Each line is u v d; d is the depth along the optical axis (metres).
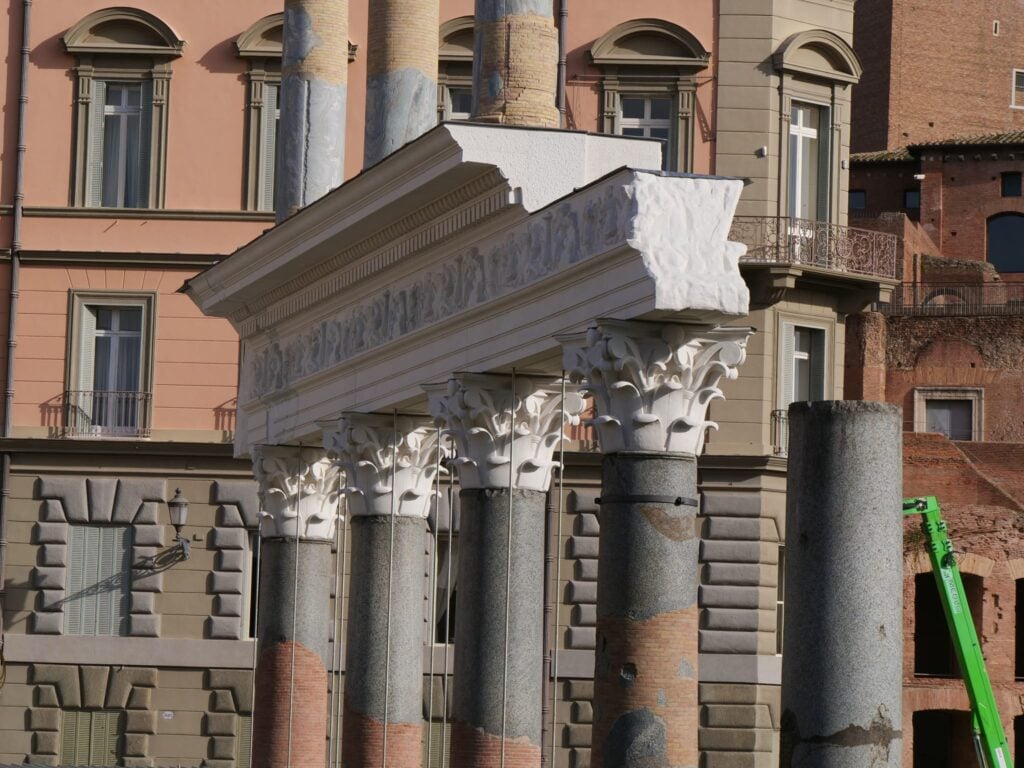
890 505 33.81
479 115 53.84
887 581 33.72
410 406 60.22
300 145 68.56
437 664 106.75
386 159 53.66
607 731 44.59
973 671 108.06
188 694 111.44
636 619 44.53
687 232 43.91
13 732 111.94
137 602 111.94
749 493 110.06
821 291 114.81
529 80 53.59
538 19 53.81
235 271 70.06
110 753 111.62
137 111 115.69
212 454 112.31
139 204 115.31
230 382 113.69
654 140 50.72
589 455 108.50
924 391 171.50
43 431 113.69
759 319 112.69
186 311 114.12
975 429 170.38
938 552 108.62
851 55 115.69
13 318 114.31
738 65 113.19
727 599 109.69
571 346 46.66
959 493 137.88
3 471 113.31
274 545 70.81
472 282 53.75
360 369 62.47
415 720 62.12
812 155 116.06
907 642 133.25
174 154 114.94
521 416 53.41
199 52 115.19
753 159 113.00
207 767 110.69
